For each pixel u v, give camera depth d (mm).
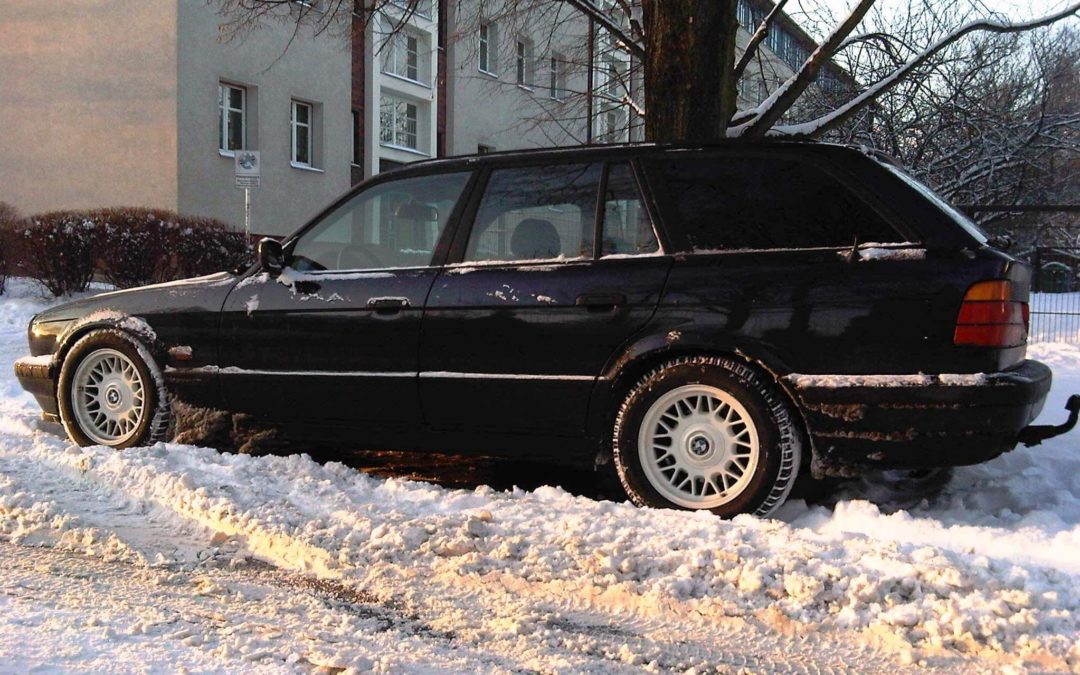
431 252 4730
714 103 6805
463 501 4344
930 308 3854
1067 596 3119
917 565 3285
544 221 4555
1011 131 15805
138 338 5246
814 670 2895
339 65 21328
